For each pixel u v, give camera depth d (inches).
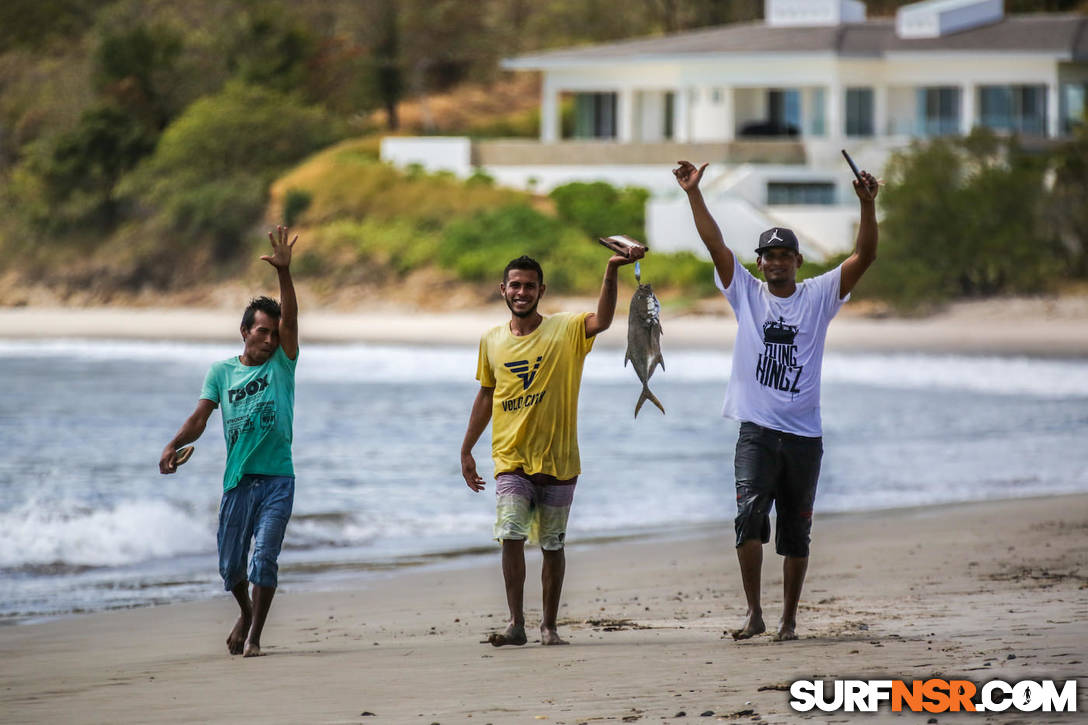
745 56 7869.1
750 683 850.1
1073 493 2263.8
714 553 1723.7
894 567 1502.2
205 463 2800.2
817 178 7608.3
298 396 4308.6
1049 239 6963.6
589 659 976.9
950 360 5344.5
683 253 7244.1
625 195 7844.5
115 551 1807.3
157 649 1149.7
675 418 3644.2
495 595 1440.7
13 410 3944.4
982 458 2765.7
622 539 1888.5
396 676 937.5
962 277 6894.7
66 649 1157.1
